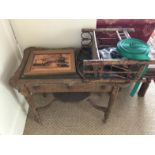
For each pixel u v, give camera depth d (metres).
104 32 1.17
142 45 0.93
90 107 1.48
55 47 1.29
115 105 1.48
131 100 1.52
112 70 0.97
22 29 1.17
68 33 1.21
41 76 1.00
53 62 1.08
